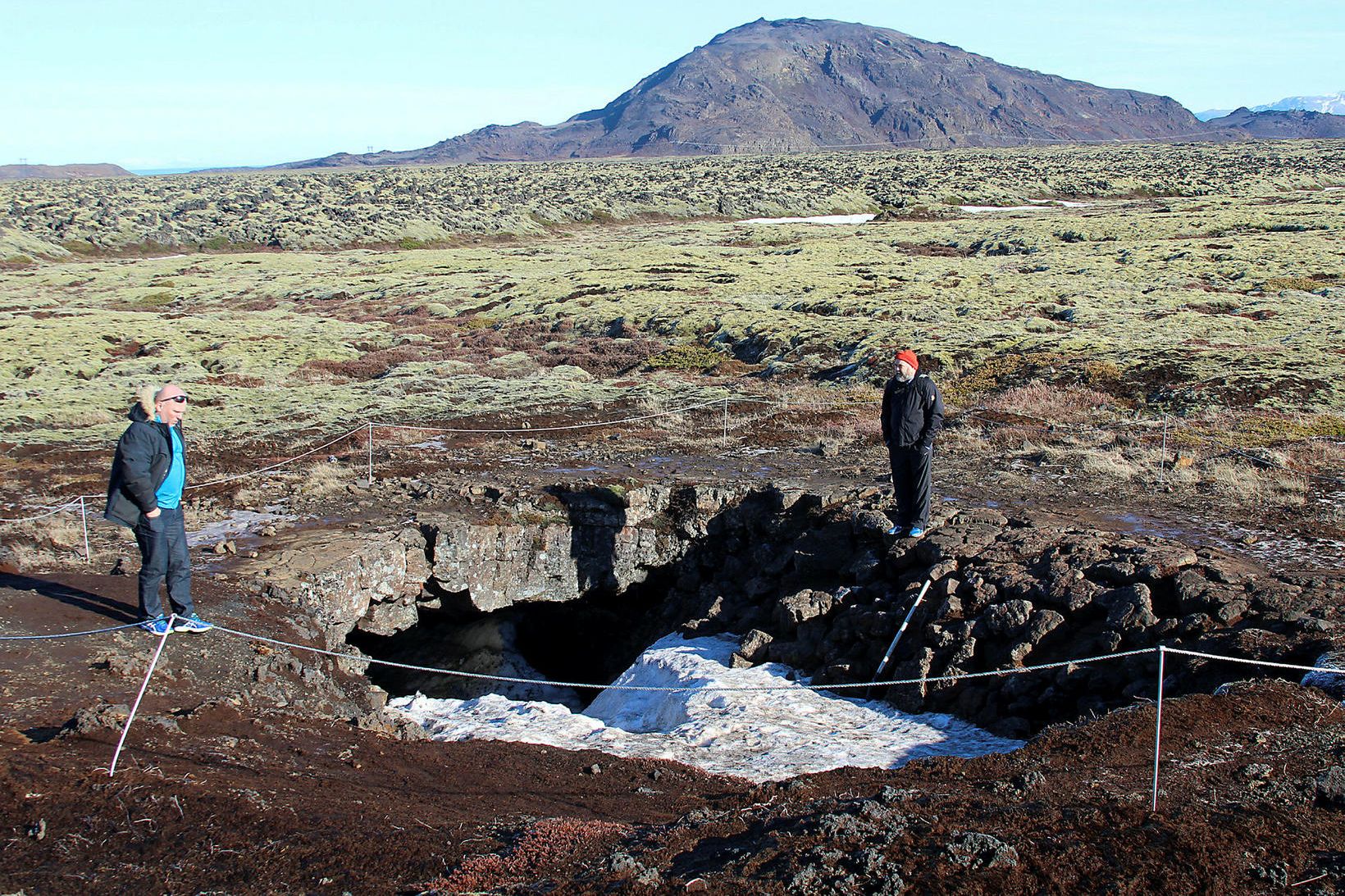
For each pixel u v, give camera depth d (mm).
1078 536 11930
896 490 12648
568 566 15312
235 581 11758
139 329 37656
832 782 6906
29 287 54438
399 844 5664
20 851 5406
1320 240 49188
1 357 31906
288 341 35250
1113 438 18547
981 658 9953
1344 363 23703
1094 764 6520
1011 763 6816
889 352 27875
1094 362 25031
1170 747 6648
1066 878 4781
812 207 92438
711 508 15516
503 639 15719
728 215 90938
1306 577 10430
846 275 46188
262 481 16906
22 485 17047
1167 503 14188
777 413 22109
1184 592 9953
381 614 13602
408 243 76125
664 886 4926
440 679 14828
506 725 9266
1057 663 8992
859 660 10820
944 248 59312
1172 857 4879
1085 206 88062
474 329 40125
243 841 5629
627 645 15977
